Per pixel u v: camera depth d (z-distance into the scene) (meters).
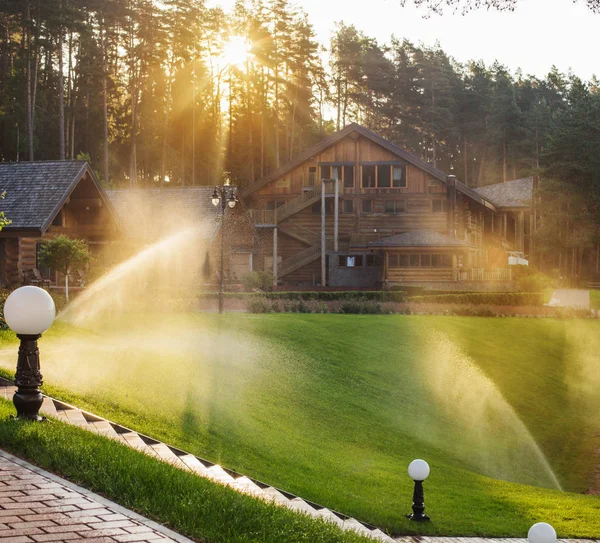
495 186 79.00
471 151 119.88
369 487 14.83
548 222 78.56
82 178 38.88
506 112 106.06
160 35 77.56
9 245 35.62
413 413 23.38
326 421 19.50
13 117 74.69
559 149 76.75
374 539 8.63
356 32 107.81
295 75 91.12
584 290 67.88
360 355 27.80
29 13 68.38
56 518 6.59
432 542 12.14
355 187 60.69
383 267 56.84
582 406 29.67
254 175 94.00
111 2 76.50
